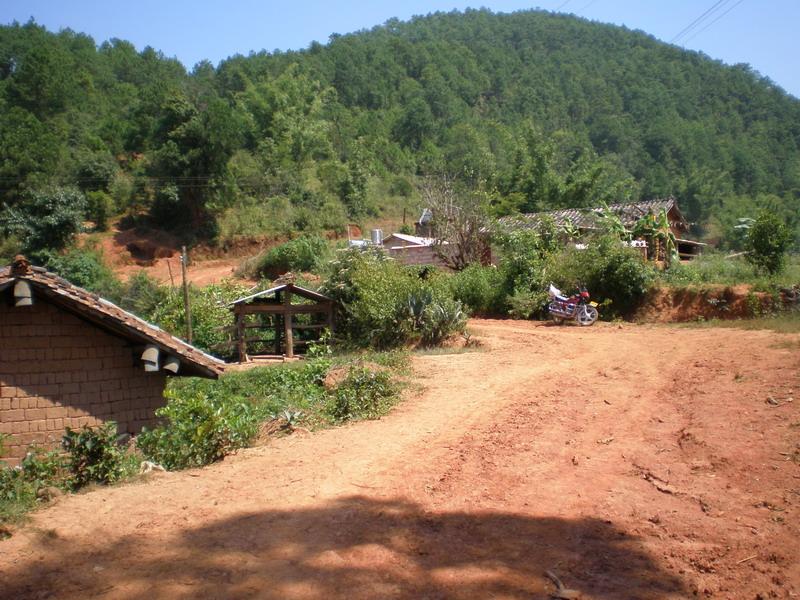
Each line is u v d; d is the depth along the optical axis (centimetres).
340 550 528
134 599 448
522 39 14075
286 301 2156
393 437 926
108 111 7175
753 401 927
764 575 482
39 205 4491
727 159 8150
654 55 12212
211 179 5156
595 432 887
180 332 2375
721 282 2195
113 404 1038
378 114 9475
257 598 449
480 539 552
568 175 5266
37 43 7644
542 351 1700
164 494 679
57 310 1002
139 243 4966
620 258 2331
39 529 573
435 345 1994
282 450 879
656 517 595
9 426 968
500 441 862
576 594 452
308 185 6431
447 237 3334
